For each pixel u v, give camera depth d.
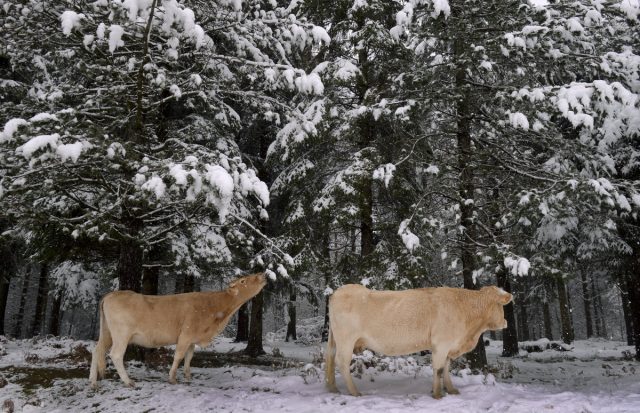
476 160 10.93
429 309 6.15
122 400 6.37
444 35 10.55
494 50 10.13
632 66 9.30
